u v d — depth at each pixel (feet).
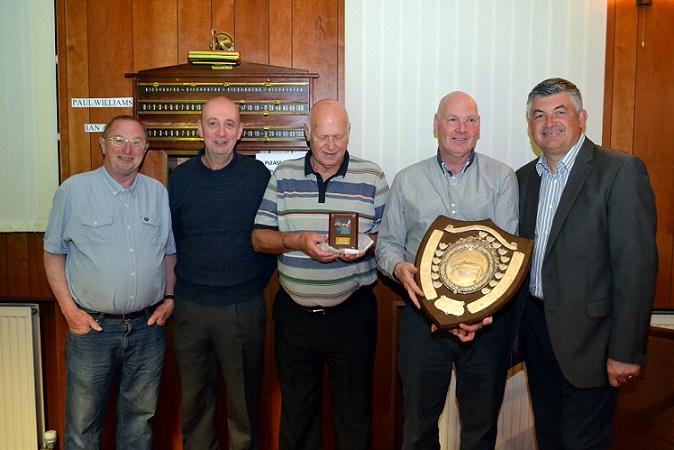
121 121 6.83
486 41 8.32
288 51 8.35
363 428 7.12
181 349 7.15
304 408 7.22
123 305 6.89
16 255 8.63
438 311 5.78
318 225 6.72
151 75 8.28
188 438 7.41
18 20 8.38
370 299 7.11
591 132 8.38
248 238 7.06
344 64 8.35
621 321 5.73
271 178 7.04
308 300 6.77
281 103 8.30
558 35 8.30
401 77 8.37
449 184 6.56
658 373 5.85
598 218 5.89
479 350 6.41
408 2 8.29
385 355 8.63
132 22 8.35
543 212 6.35
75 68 8.38
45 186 8.53
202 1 8.34
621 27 8.26
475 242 6.06
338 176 6.80
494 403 6.48
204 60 8.14
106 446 8.80
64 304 6.88
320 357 7.20
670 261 8.41
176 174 7.25
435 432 6.74
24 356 8.54
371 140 8.45
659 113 8.32
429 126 8.41
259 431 7.49
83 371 6.91
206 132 6.88
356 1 8.31
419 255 6.14
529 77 8.34
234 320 6.98
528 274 6.44
